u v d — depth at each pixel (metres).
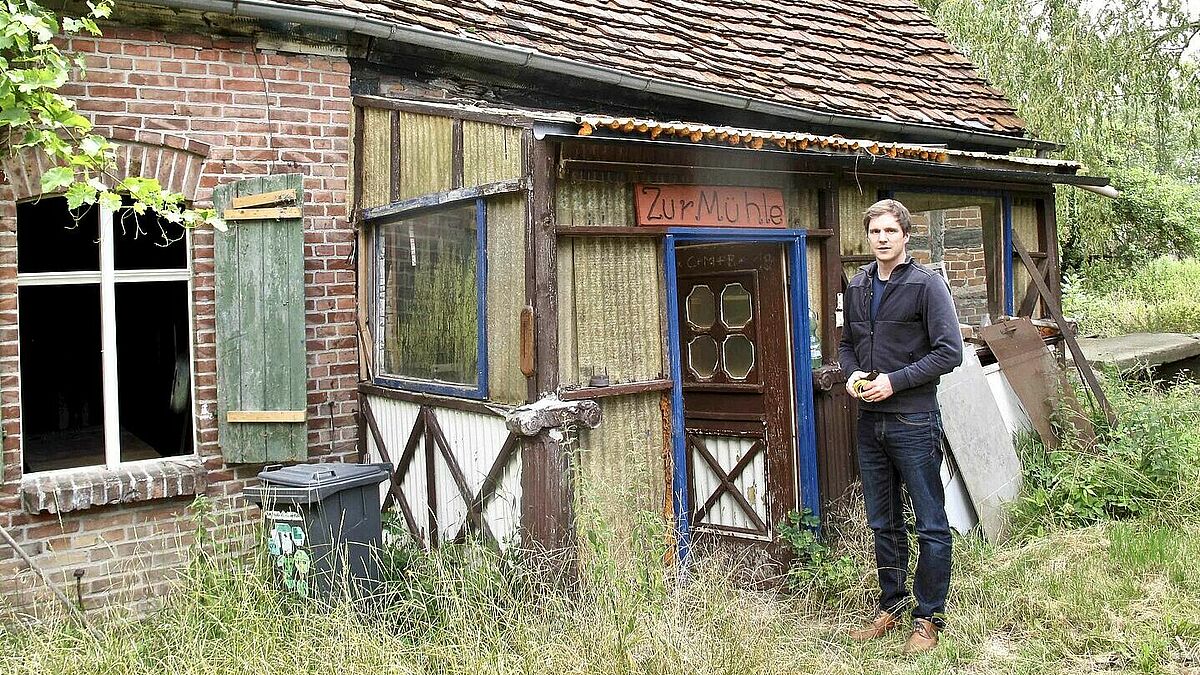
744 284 6.58
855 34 10.09
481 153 5.44
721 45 8.41
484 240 5.45
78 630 4.79
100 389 8.13
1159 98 15.07
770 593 5.89
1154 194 16.47
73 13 5.44
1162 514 6.29
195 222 5.18
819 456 6.48
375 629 4.68
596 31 7.52
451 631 4.64
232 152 5.94
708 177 5.88
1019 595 5.24
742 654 4.44
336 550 5.02
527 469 5.12
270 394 5.85
